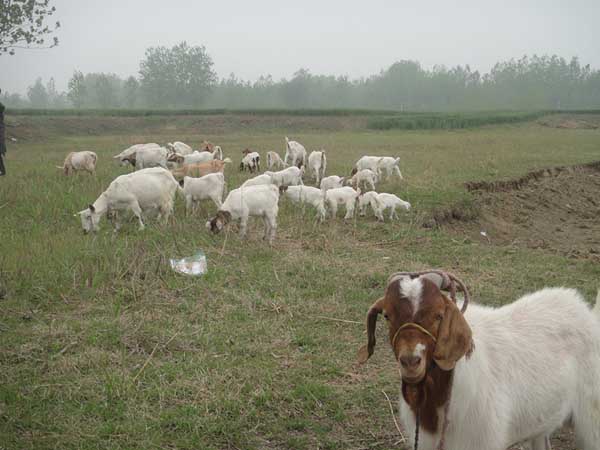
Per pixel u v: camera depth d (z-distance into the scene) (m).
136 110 60.66
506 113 74.25
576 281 9.46
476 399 3.57
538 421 3.93
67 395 5.56
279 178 15.82
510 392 3.77
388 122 55.44
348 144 33.56
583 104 139.38
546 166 22.39
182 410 5.34
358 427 5.30
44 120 47.69
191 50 120.06
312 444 5.05
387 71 150.25
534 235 14.77
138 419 5.20
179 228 11.78
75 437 4.91
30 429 5.03
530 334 4.00
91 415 5.27
